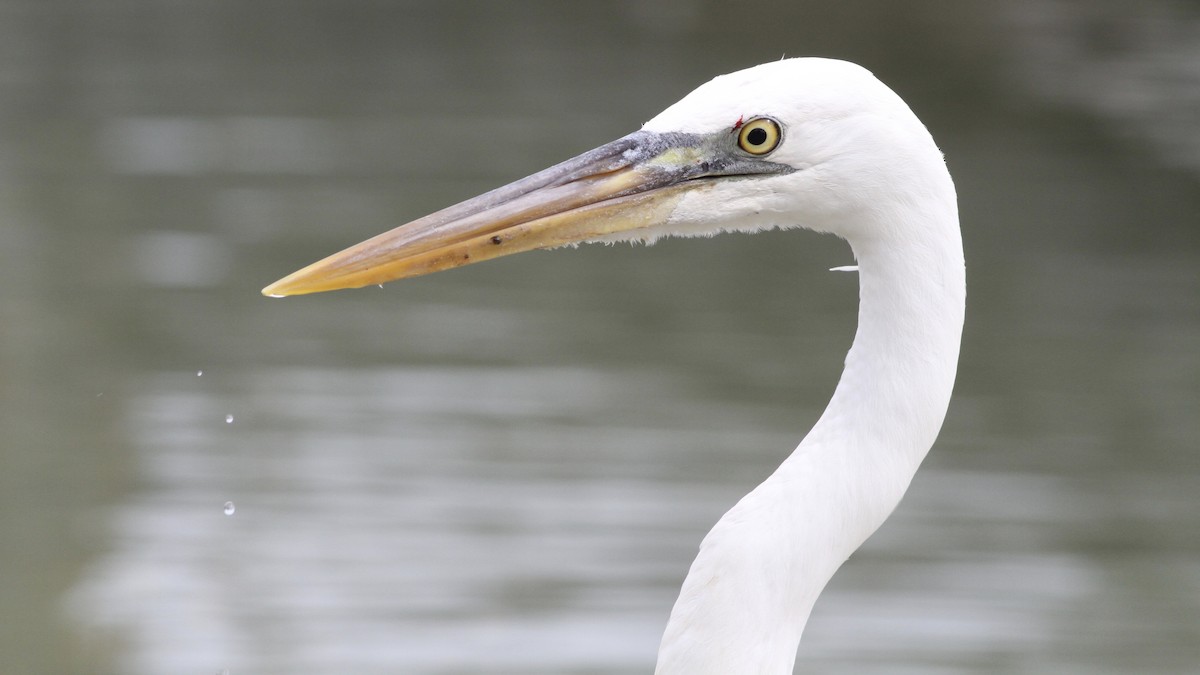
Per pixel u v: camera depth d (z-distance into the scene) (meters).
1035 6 36.03
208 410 15.47
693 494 13.20
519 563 11.95
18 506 13.15
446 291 20.19
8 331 17.97
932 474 14.13
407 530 12.70
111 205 24.45
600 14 45.84
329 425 15.09
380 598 11.65
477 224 5.11
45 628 11.38
